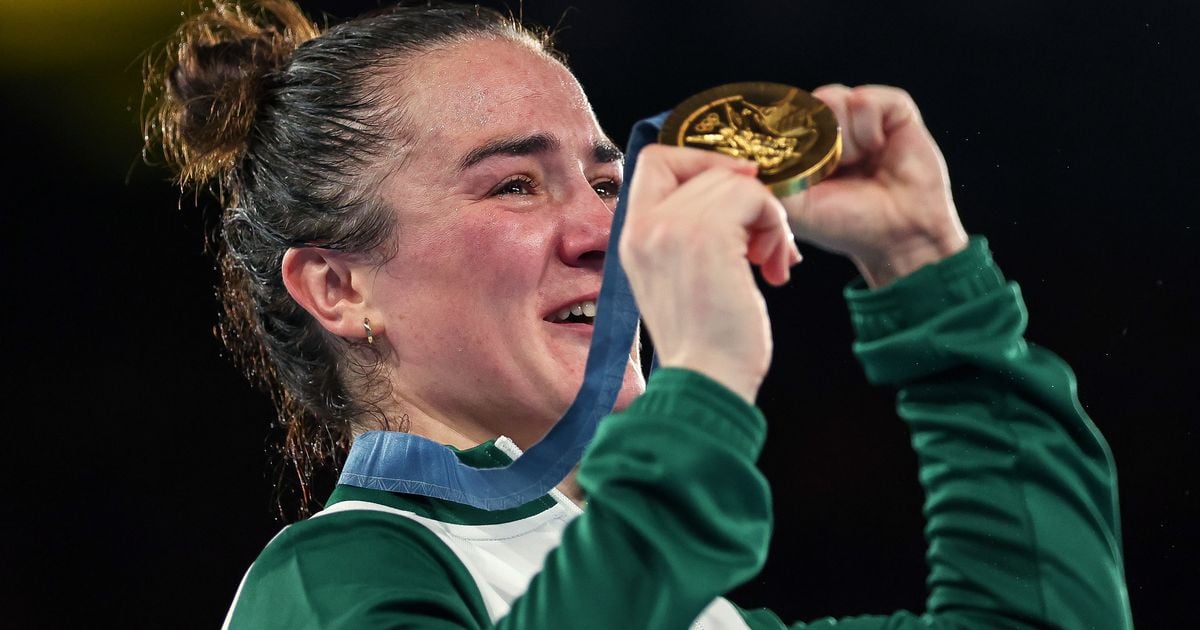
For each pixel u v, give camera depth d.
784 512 9.70
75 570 9.72
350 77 3.64
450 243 3.43
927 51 9.55
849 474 9.66
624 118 9.68
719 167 2.28
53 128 9.66
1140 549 9.20
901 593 9.48
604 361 2.69
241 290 4.24
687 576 2.14
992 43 9.50
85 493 9.80
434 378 3.49
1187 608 9.12
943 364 2.80
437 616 2.66
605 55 9.65
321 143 3.61
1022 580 2.79
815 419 9.74
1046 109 9.45
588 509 2.23
